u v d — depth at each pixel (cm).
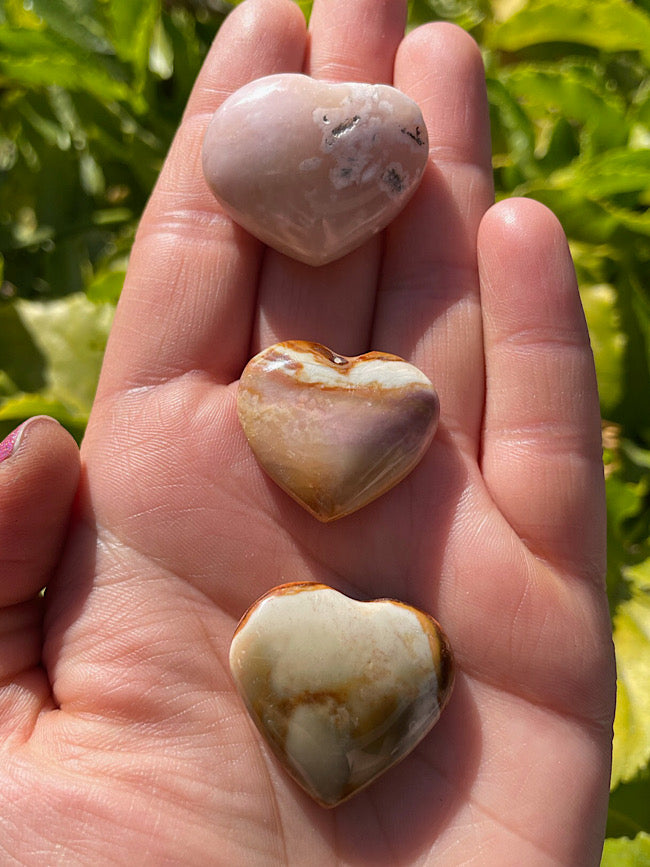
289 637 11
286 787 12
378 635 12
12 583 12
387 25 15
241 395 13
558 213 19
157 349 13
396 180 13
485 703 12
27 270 21
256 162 13
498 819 11
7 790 11
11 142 22
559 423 12
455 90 14
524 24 20
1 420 18
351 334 14
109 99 20
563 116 20
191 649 12
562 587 12
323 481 12
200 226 13
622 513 18
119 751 12
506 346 13
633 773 16
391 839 12
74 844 11
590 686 12
